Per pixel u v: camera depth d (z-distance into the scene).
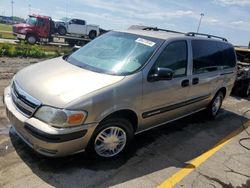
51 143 3.20
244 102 8.81
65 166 3.67
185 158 4.40
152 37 4.55
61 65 4.21
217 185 3.78
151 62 4.12
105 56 4.36
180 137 5.21
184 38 4.89
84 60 4.39
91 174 3.60
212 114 6.41
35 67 4.26
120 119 3.81
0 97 5.91
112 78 3.76
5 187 3.14
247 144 5.34
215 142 5.22
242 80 9.14
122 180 3.57
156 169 3.94
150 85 4.07
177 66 4.63
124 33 4.86
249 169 4.35
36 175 3.42
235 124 6.46
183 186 3.64
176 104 4.77
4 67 9.60
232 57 6.63
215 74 5.80
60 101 3.25
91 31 29.48
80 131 3.34
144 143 4.72
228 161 4.51
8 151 3.84
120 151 4.06
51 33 25.22
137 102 3.93
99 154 3.82
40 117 3.28
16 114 3.48
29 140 3.40
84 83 3.56
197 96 5.34
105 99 3.48
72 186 3.32
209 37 5.86
